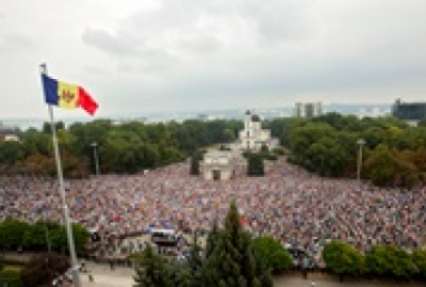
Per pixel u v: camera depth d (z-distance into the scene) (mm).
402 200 71188
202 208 69062
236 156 184750
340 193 80000
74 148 131500
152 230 53344
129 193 83500
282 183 97250
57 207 69938
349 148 113875
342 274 41750
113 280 42188
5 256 50219
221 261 23875
